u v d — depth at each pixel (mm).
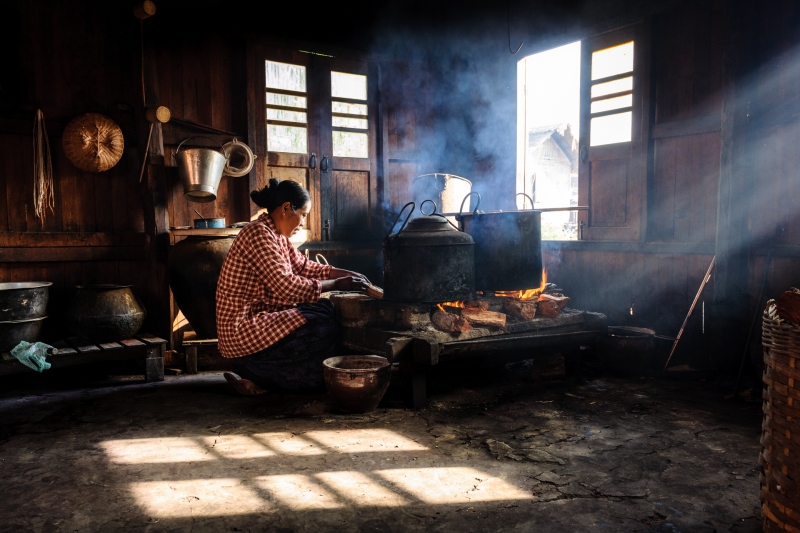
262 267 3553
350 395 3291
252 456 2736
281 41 5422
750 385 3912
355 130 5969
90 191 4637
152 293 4824
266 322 3580
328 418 3287
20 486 2418
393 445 2863
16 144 4348
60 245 4484
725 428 3086
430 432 3049
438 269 3646
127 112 4758
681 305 4656
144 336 4445
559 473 2523
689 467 2580
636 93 4926
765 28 4137
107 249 4656
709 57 4461
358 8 5875
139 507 2227
